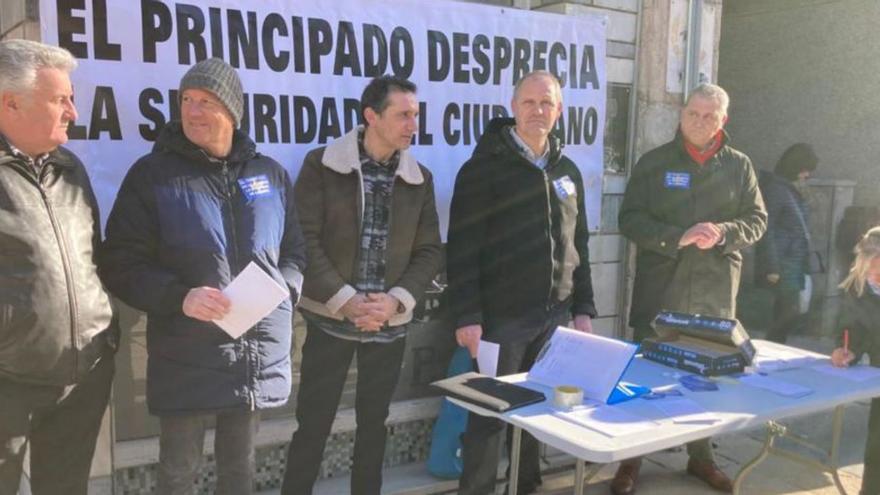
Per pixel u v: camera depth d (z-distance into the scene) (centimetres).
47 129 182
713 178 318
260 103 277
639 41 375
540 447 345
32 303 178
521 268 281
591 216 366
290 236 230
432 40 312
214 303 194
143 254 205
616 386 216
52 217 185
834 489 333
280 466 307
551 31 342
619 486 322
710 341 261
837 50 627
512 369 281
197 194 205
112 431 262
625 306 386
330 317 259
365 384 269
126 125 254
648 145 382
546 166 288
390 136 252
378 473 277
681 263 319
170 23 258
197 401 204
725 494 326
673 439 189
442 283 341
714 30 394
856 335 267
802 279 526
